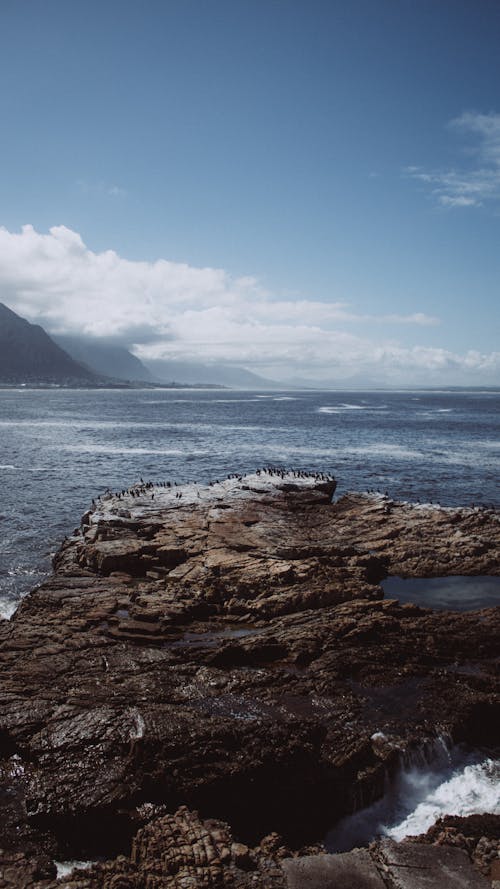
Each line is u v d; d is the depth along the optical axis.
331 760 14.19
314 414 157.00
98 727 14.38
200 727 14.13
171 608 22.56
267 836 12.80
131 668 17.58
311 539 32.94
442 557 30.44
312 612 22.72
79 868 11.74
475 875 10.74
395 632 21.05
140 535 32.25
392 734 15.20
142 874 10.73
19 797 12.92
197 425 118.25
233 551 29.45
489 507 44.62
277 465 64.75
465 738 16.00
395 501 39.81
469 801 14.12
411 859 11.12
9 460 66.62
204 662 18.28
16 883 10.70
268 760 13.57
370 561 28.53
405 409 186.25
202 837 11.52
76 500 46.47
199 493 41.38
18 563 31.34
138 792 12.81
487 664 19.36
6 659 18.03
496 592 26.91
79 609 22.66
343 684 17.42
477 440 90.88
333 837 13.34
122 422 125.31
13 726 14.45
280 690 16.80
